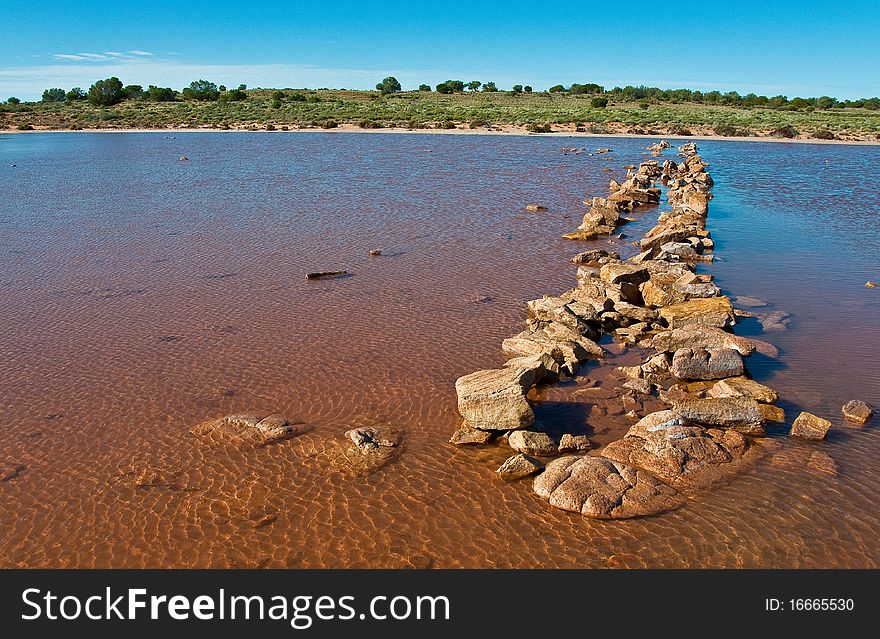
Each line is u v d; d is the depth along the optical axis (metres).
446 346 21.66
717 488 14.03
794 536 12.70
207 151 81.69
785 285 28.11
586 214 41.94
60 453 15.72
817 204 47.12
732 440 15.53
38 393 18.62
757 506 13.48
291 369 20.05
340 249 34.12
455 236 37.19
